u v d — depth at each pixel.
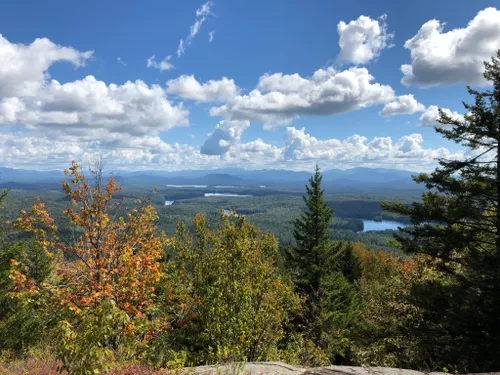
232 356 7.67
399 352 14.22
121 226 10.61
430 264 16.25
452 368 10.89
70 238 10.12
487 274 12.26
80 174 10.26
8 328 10.68
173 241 11.79
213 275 10.28
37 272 12.62
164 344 9.27
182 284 11.79
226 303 9.16
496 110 13.12
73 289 9.75
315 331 19.91
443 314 13.60
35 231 9.52
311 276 23.95
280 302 10.57
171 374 4.80
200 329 10.22
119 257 10.09
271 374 5.01
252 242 11.62
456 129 14.22
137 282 9.78
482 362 11.13
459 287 13.34
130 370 4.63
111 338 6.09
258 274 9.80
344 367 5.34
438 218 14.30
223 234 11.15
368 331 16.06
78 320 7.62
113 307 4.31
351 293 26.27
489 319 11.91
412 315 16.09
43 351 7.28
